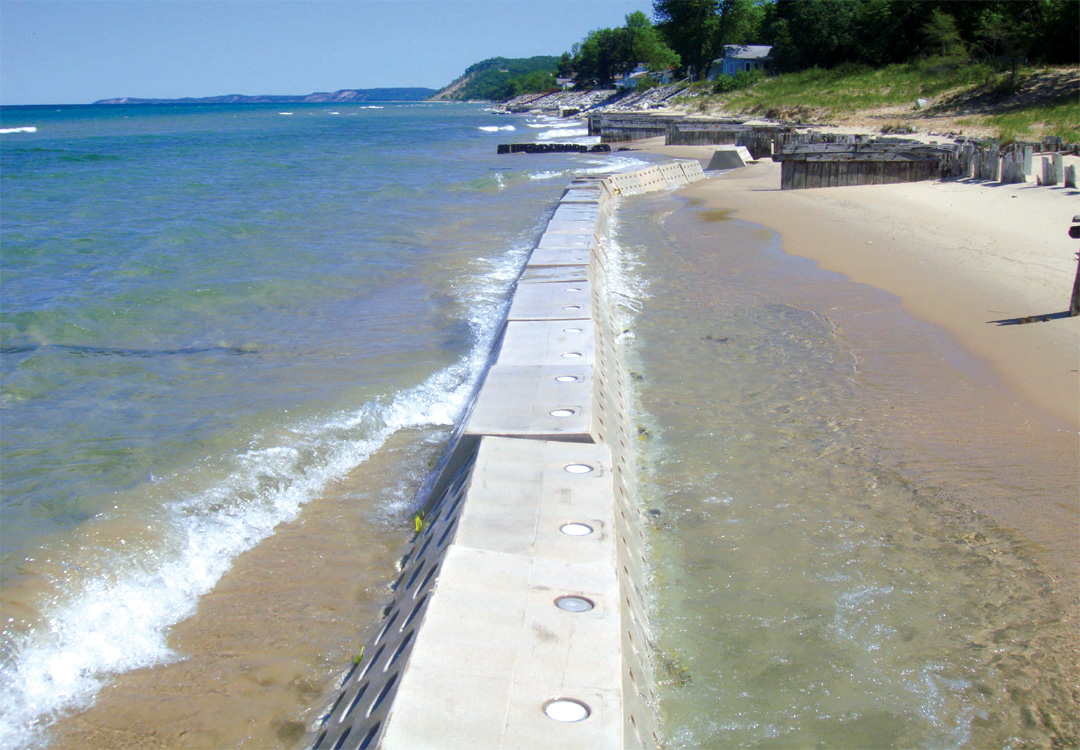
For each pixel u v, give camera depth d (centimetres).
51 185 2911
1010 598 505
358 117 13550
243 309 1214
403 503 646
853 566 545
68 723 414
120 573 540
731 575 536
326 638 482
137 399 851
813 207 2109
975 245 1484
